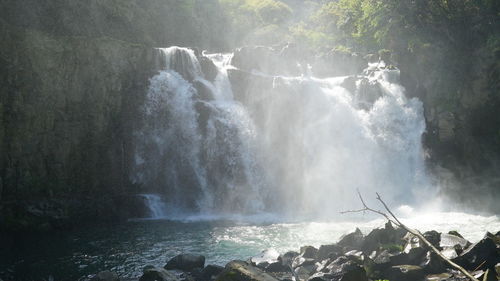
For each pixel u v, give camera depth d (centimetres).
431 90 3634
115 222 2552
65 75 2695
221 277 1157
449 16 3700
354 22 4844
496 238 1406
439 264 1327
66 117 2700
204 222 2527
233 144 3052
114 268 1688
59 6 3425
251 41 5462
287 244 1991
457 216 2592
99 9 3781
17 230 2323
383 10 3888
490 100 3384
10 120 2491
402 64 3859
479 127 3472
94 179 2772
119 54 2906
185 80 3111
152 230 2319
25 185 2522
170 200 2920
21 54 2545
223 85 3269
